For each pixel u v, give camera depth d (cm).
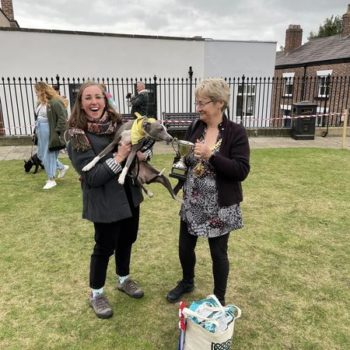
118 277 317
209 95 234
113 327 267
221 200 247
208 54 1463
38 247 393
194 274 318
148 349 246
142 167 251
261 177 661
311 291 311
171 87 1440
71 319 277
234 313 227
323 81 2100
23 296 306
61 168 652
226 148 241
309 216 475
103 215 247
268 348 246
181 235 280
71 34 1299
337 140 1098
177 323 271
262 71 1535
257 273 339
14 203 529
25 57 1277
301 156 844
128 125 234
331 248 388
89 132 239
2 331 264
